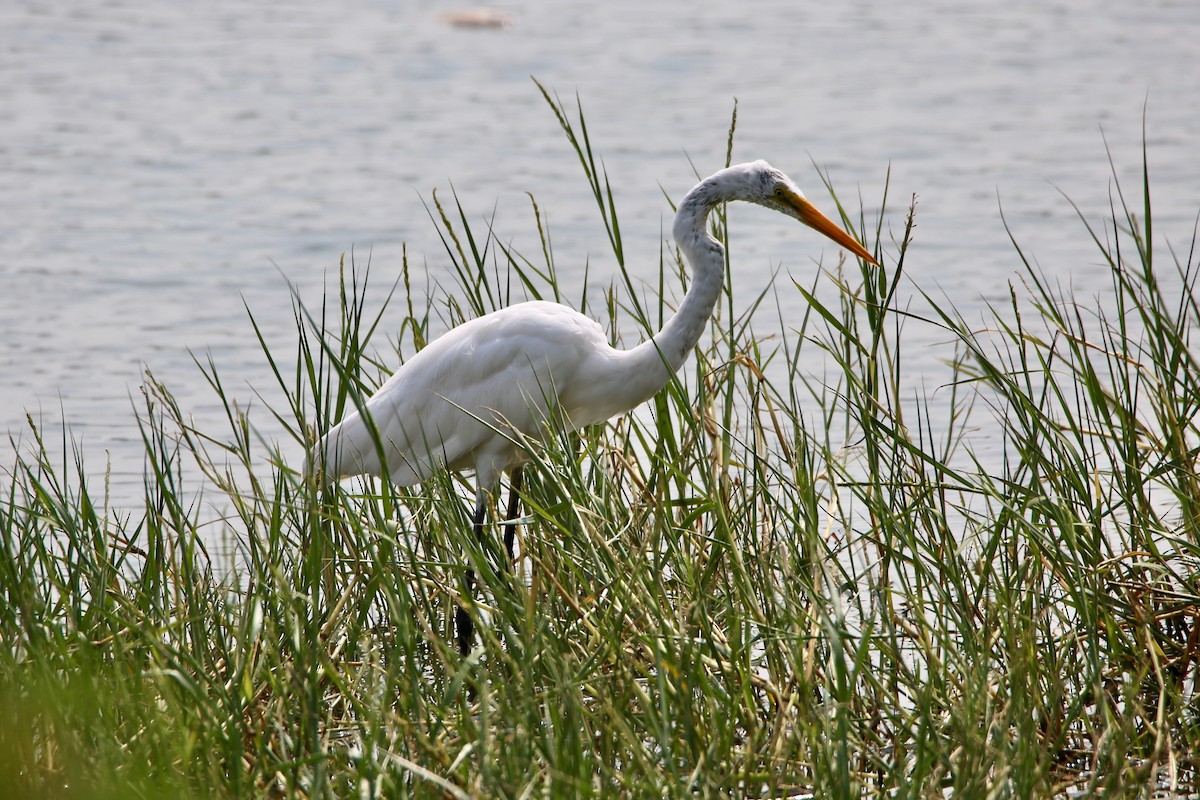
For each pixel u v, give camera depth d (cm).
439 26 4403
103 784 669
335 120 3253
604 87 3559
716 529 881
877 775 777
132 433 1499
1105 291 1923
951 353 1692
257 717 770
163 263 2211
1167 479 920
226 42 4138
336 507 885
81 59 3869
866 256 987
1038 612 822
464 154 2934
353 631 845
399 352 1131
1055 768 777
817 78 3650
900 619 846
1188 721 791
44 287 2080
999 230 2323
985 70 3747
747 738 769
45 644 763
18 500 1255
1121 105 3300
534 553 834
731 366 1007
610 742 732
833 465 917
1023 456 906
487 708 702
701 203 1024
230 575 973
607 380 1044
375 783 678
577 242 2284
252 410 1561
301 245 2320
